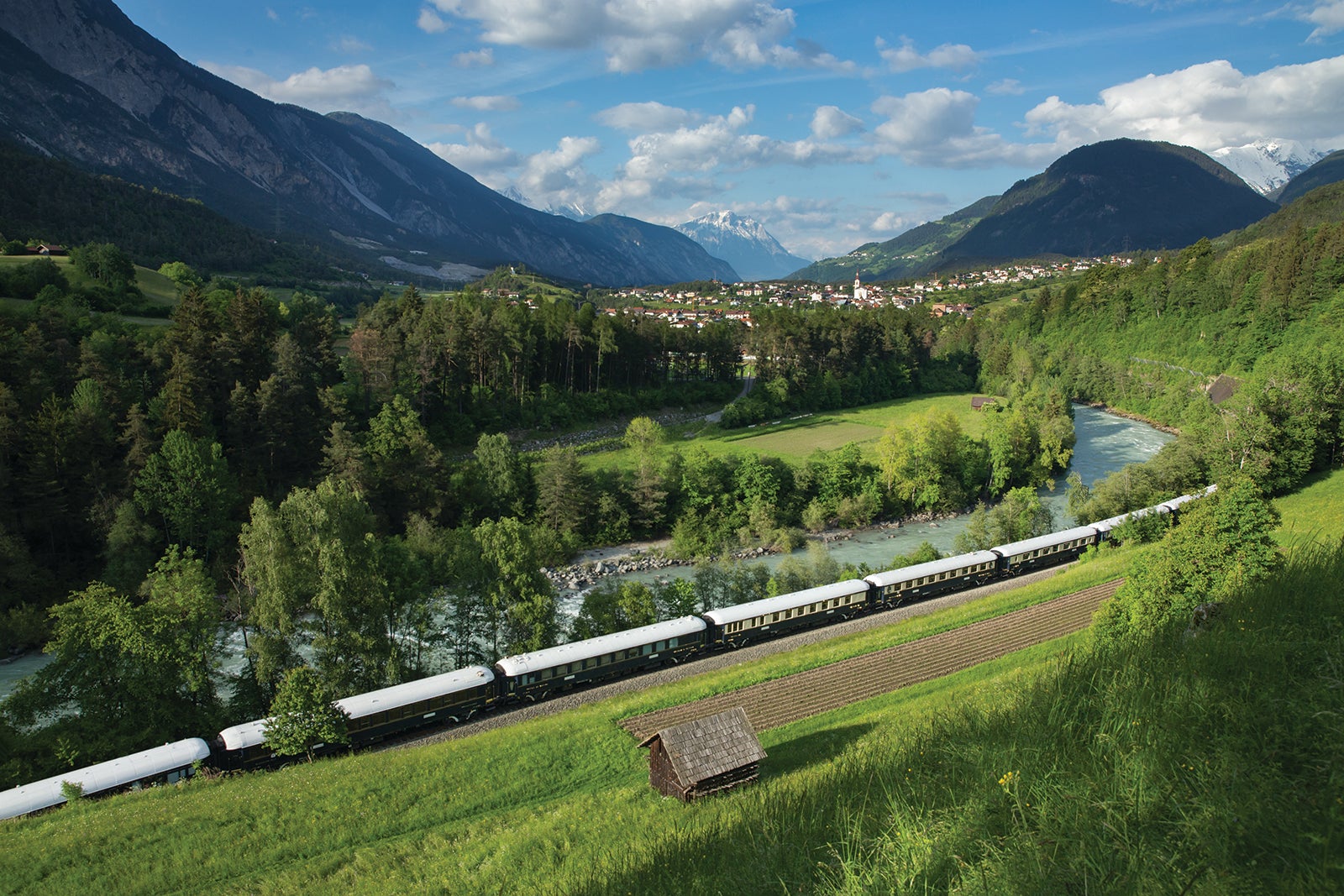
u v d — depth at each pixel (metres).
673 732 27.27
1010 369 174.12
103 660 39.28
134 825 30.02
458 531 68.44
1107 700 13.24
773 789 19.02
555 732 37.97
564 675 44.94
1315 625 15.09
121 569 64.06
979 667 43.53
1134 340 172.25
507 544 51.34
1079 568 65.44
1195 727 10.89
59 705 39.59
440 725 41.44
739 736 27.80
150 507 67.69
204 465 69.81
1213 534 34.06
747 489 91.94
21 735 38.41
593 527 87.50
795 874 11.58
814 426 137.25
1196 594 33.03
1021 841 9.35
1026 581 64.88
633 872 14.83
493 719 42.28
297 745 36.50
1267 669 12.45
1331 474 79.69
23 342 77.81
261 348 91.38
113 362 83.88
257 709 43.22
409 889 24.06
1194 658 13.94
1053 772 10.77
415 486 81.75
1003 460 103.88
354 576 44.91
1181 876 7.77
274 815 30.75
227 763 36.44
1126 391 154.75
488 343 116.88
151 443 71.06
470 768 34.47
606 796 29.16
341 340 141.38
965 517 98.38
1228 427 81.75
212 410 82.50
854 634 52.31
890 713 36.97
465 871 24.50
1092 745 11.80
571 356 134.38
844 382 159.38
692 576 77.44
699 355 166.12
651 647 47.97
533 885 20.34
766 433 130.62
